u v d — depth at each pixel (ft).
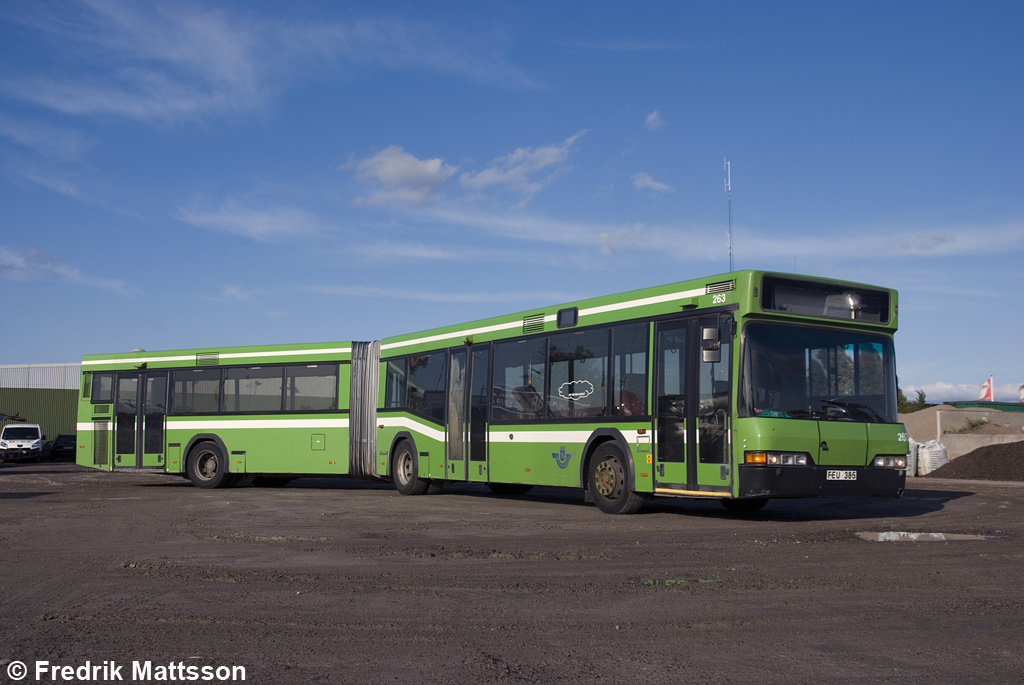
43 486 84.28
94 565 33.47
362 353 77.00
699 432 46.50
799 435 44.09
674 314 48.80
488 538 41.04
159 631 23.00
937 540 39.29
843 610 24.94
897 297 48.70
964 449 120.47
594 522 47.83
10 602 26.73
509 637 22.21
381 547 37.88
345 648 21.24
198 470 81.41
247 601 26.53
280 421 78.43
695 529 44.16
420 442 69.36
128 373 84.69
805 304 46.19
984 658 20.13
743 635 22.27
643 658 20.26
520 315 60.49
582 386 54.54
